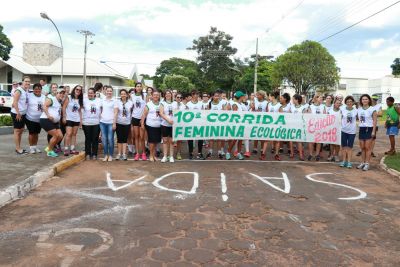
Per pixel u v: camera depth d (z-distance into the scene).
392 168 9.36
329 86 49.34
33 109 9.29
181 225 5.17
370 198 6.88
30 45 41.72
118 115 9.39
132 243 4.53
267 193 6.95
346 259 4.30
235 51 63.78
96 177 7.72
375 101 10.48
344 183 7.97
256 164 9.77
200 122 10.13
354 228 5.30
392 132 11.98
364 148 9.53
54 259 4.07
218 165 9.43
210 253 4.32
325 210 6.06
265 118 10.54
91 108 9.39
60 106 9.21
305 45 48.12
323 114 10.66
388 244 4.77
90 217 5.38
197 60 65.62
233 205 6.14
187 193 6.76
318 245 4.66
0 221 5.14
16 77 37.94
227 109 10.69
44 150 10.09
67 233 4.78
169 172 8.38
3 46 37.91
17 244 4.42
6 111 25.92
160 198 6.41
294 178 8.24
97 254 4.21
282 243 4.68
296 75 48.28
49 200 6.12
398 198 6.95
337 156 10.70
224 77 63.44
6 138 12.58
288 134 10.64
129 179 7.64
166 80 61.34
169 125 9.59
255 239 4.77
